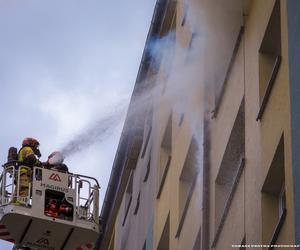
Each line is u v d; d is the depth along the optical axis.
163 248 29.11
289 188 19.03
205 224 23.67
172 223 27.72
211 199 23.80
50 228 27.05
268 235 20.20
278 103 20.27
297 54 19.62
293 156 19.06
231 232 21.91
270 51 21.94
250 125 21.72
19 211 26.53
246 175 21.48
